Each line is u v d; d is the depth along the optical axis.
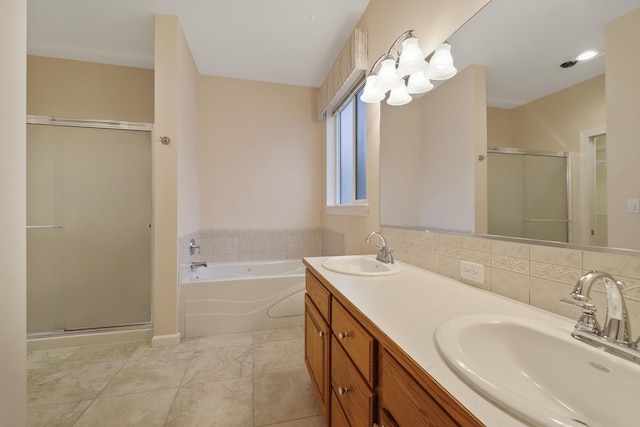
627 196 0.67
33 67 2.70
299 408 1.48
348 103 2.88
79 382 1.70
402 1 1.60
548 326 0.69
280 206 3.34
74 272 2.38
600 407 0.54
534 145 0.89
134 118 2.90
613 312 0.59
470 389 0.48
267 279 2.50
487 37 1.05
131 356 2.01
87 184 2.39
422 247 1.46
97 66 2.84
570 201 0.79
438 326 0.69
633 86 0.66
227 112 3.17
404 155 1.62
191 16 2.18
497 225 1.03
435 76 1.27
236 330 2.43
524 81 0.92
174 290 2.22
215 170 3.14
